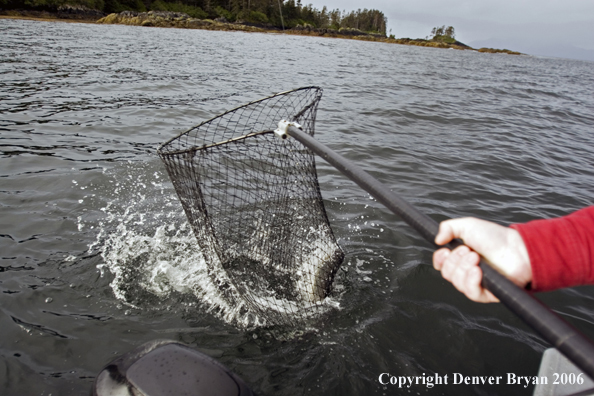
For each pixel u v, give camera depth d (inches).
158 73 534.6
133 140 263.3
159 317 116.2
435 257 48.1
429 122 379.6
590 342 34.4
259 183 167.3
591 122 456.4
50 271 131.8
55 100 346.9
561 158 299.9
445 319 120.9
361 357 106.0
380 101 457.1
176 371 65.1
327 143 284.0
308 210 132.5
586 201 223.1
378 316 120.8
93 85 422.0
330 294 127.1
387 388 97.6
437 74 856.9
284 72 648.4
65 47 745.0
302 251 129.5
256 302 117.0
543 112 491.2
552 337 35.6
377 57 1259.8
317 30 3464.6
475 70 1092.5
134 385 62.4
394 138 312.0
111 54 698.8
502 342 113.7
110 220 164.9
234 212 153.9
